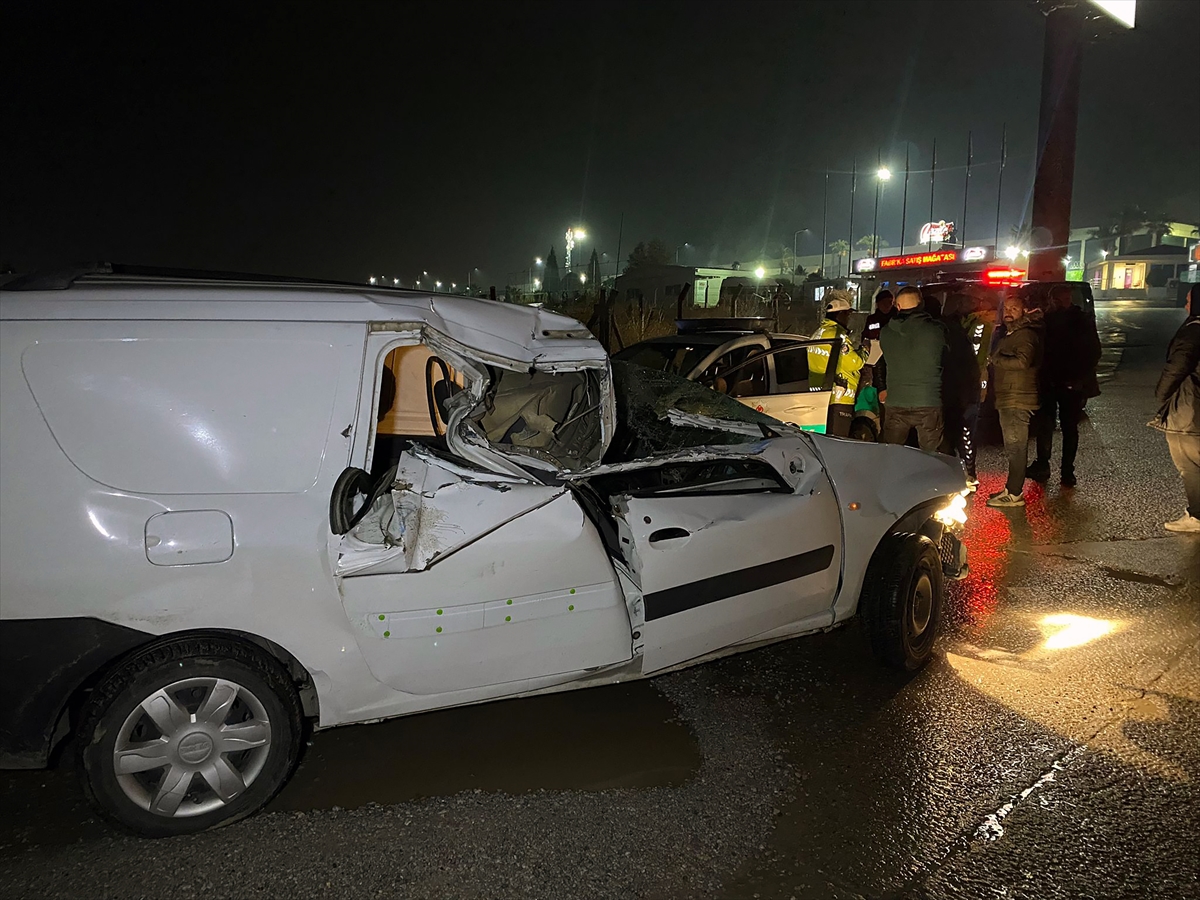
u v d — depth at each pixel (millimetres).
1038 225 17531
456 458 3369
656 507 3529
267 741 3037
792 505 3924
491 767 3480
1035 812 3152
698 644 3650
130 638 2848
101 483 2840
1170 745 3623
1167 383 6785
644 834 3020
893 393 7191
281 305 3125
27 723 2811
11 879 2779
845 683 4262
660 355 8086
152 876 2793
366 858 2885
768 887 2746
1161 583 5668
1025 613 5160
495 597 3195
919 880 2777
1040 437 8969
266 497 2977
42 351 2865
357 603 3041
